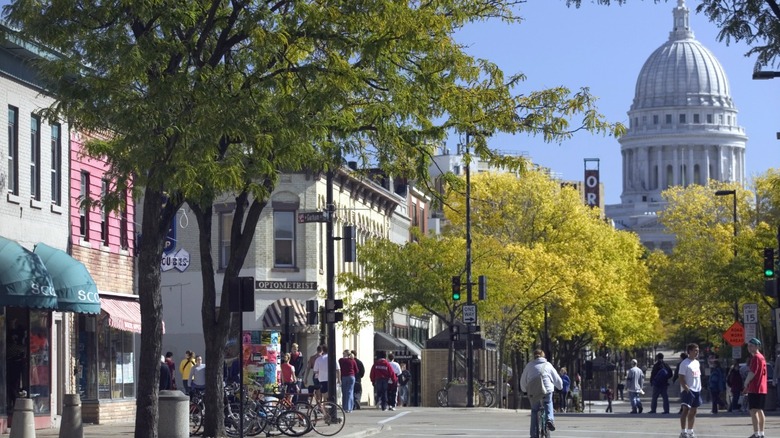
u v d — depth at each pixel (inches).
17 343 1389.0
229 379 1620.3
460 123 1133.1
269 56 1031.6
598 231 3449.8
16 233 1362.0
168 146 991.0
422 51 1081.4
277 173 1122.7
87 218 1577.3
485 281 2447.1
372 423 1627.7
